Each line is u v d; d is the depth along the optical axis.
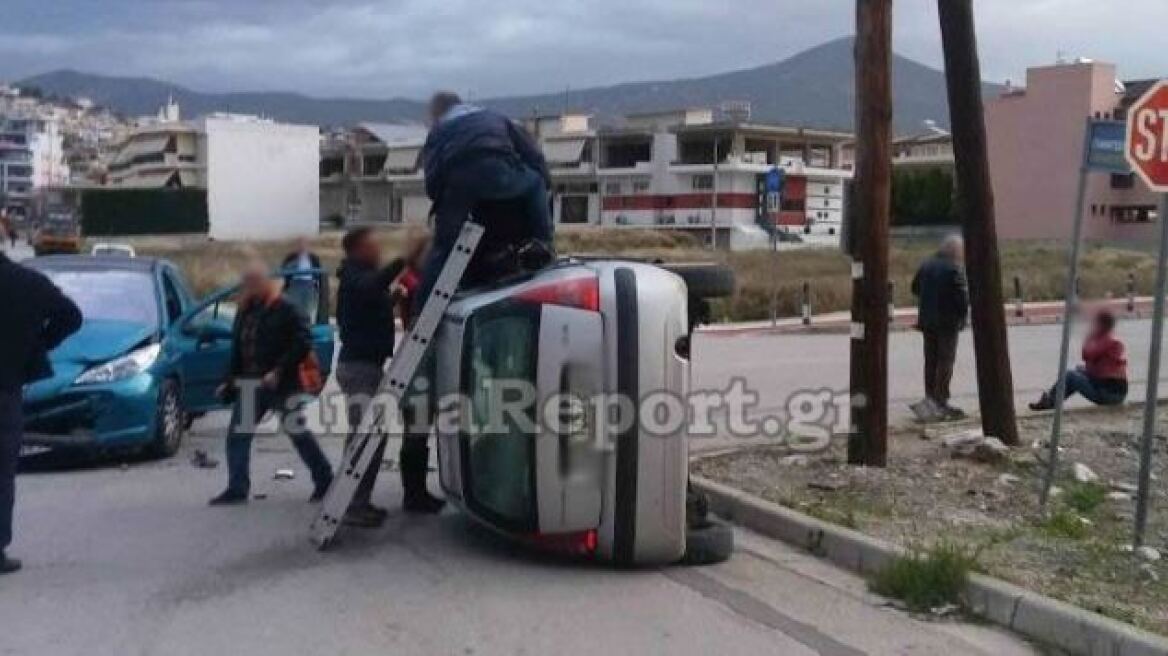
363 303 9.03
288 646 6.28
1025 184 70.12
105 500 9.78
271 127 98.62
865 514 8.96
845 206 10.55
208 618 6.73
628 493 7.61
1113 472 10.69
